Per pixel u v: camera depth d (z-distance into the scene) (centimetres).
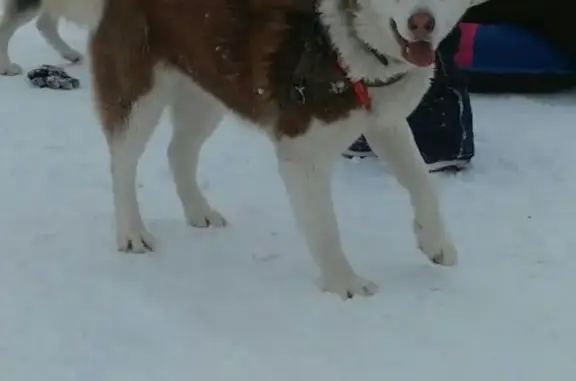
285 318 236
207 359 224
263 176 302
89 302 242
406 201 286
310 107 235
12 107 347
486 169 303
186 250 262
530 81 354
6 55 377
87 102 353
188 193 274
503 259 256
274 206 284
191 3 246
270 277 250
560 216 276
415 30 223
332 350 226
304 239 263
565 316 236
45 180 297
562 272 251
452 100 293
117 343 229
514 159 309
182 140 271
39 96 358
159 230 272
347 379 219
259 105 244
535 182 295
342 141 240
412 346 227
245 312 238
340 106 234
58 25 394
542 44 349
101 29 257
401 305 239
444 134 295
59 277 251
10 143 320
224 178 300
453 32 292
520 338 229
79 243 265
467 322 234
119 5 254
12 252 261
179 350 227
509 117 338
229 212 281
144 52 255
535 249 260
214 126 271
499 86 356
